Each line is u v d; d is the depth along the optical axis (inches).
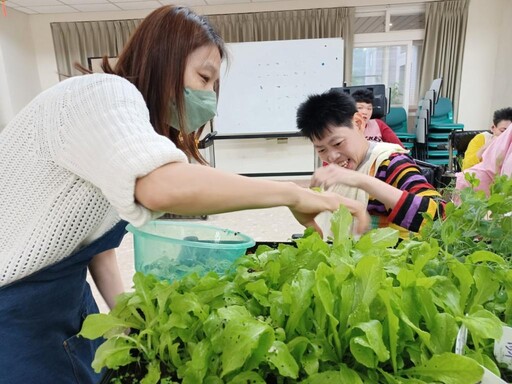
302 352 13.1
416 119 183.2
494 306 16.3
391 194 34.7
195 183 17.3
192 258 24.7
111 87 19.0
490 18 176.6
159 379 13.8
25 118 21.5
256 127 188.5
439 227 22.2
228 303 15.4
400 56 189.8
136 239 27.6
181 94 26.2
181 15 25.3
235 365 11.8
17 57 187.6
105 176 17.5
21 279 23.6
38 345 25.1
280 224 125.6
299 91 182.2
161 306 15.3
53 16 193.5
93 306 32.4
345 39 181.0
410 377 12.7
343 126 41.6
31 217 22.3
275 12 182.4
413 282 14.5
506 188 22.8
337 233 18.8
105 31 190.9
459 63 178.9
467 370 11.9
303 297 13.8
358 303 13.4
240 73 182.4
